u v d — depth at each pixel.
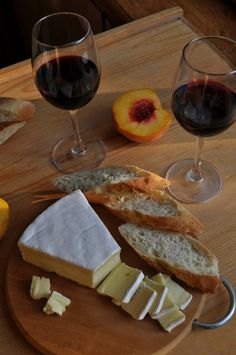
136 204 0.89
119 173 0.93
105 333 0.76
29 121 1.10
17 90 1.16
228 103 0.81
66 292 0.82
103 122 1.09
